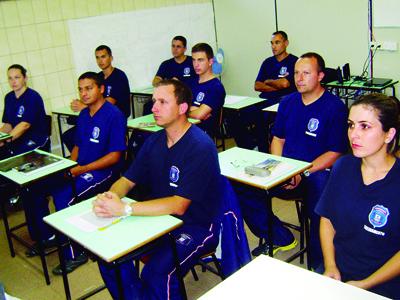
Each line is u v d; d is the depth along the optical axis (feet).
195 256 6.73
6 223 10.41
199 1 20.27
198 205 6.91
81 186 9.94
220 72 20.38
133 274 6.72
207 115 12.82
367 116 4.88
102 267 6.68
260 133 14.43
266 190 7.01
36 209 9.80
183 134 6.99
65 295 8.71
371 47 15.74
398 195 4.88
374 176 5.09
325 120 9.02
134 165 7.45
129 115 16.83
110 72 16.28
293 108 9.53
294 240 8.95
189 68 17.95
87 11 16.79
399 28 14.88
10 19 14.96
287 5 17.88
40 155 9.95
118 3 17.63
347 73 15.52
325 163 8.84
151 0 18.62
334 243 5.56
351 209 5.20
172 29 19.53
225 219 7.04
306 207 8.27
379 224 4.97
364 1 15.51
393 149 5.01
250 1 19.20
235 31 20.24
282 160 8.11
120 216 6.34
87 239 5.80
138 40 18.49
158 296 6.26
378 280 4.91
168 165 7.07
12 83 13.50
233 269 7.13
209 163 6.79
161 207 6.42
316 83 9.05
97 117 10.50
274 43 15.94
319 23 17.04
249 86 20.52
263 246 9.15
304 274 4.40
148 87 18.95
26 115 13.56
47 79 16.12
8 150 13.10
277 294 4.11
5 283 9.41
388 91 15.66
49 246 10.43
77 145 11.03
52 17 15.92
